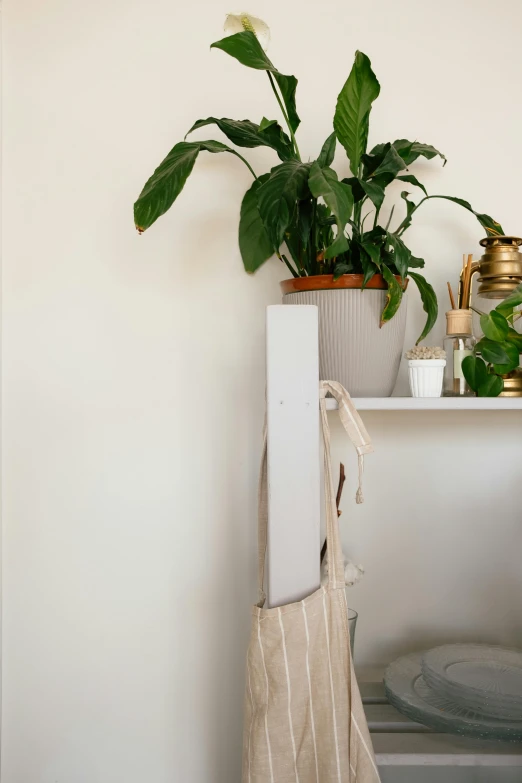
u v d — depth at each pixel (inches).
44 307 53.6
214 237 53.8
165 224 53.8
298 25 54.3
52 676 53.4
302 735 37.7
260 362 53.4
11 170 53.7
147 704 53.2
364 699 48.2
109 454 53.6
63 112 53.8
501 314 42.7
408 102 54.4
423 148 48.3
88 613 53.4
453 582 53.8
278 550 38.6
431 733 43.8
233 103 54.0
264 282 53.6
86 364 53.6
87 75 53.9
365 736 38.0
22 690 53.3
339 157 53.9
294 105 44.9
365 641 53.5
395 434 54.0
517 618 53.7
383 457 53.9
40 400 53.6
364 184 41.4
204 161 53.8
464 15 54.8
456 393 46.6
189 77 54.0
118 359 53.6
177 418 53.6
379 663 53.4
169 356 53.6
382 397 43.6
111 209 53.8
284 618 37.4
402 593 53.7
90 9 54.0
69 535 53.6
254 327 53.6
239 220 53.4
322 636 37.8
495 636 53.6
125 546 53.6
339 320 42.6
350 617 46.2
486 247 48.5
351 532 53.7
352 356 43.1
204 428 53.5
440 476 54.0
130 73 54.0
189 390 53.6
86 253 53.8
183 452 53.5
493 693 39.8
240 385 53.5
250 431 53.4
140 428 53.6
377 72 54.5
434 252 54.2
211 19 54.1
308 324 38.9
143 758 53.2
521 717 39.4
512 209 54.4
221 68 54.0
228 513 53.4
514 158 54.5
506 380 44.9
